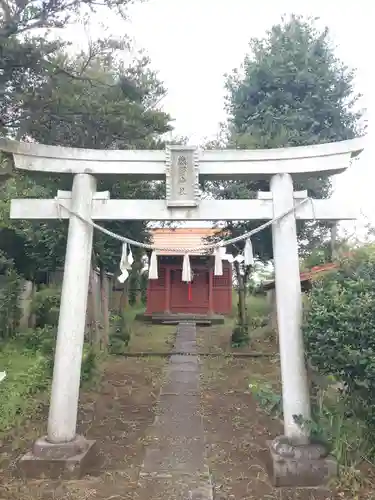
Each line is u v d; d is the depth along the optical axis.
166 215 5.93
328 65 11.77
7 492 4.64
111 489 4.81
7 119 7.26
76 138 9.05
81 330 5.64
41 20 6.75
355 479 4.75
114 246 11.45
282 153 5.96
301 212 5.88
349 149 5.85
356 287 5.04
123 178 6.24
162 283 24.47
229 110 12.88
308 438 5.20
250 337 14.73
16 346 11.42
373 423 5.04
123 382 9.84
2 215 11.55
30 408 7.30
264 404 6.98
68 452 5.15
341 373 4.91
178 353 13.23
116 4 7.18
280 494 4.72
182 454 5.84
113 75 9.23
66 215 5.94
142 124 9.38
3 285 12.54
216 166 6.00
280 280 5.68
